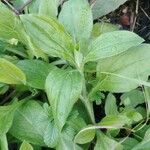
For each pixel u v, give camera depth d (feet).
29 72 0.85
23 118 0.84
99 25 0.99
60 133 0.78
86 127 0.80
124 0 1.02
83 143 0.82
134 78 0.83
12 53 0.96
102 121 0.83
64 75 0.79
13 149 0.89
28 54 0.93
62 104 0.76
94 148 0.82
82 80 0.80
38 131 0.83
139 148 0.80
